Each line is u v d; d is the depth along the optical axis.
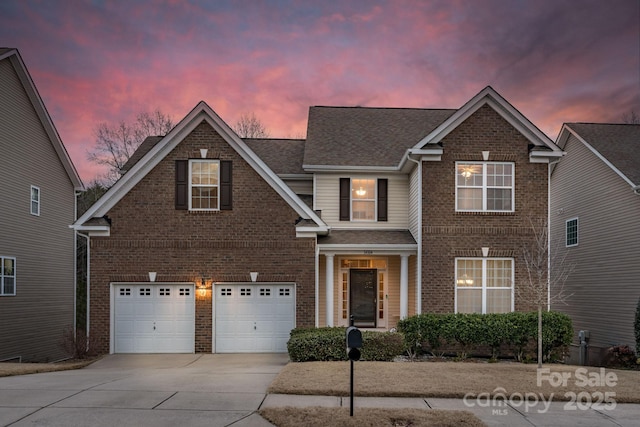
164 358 14.38
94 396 8.41
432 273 15.83
